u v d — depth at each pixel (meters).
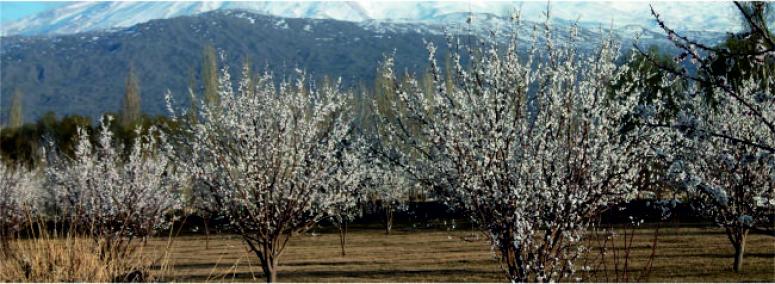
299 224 13.52
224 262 21.19
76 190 17.67
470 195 7.32
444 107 7.59
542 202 7.12
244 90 12.66
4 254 6.47
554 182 7.07
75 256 6.34
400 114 8.04
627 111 7.46
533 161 7.03
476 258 20.38
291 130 12.52
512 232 7.21
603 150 7.13
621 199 7.44
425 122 7.72
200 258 22.48
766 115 10.40
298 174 12.30
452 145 7.26
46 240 6.44
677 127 4.61
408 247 25.67
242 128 11.80
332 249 26.41
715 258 17.05
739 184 8.65
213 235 31.78
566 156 7.18
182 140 12.79
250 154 11.77
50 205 24.27
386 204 32.94
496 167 7.32
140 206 16.84
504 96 7.34
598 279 10.05
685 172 5.39
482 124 7.34
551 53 7.31
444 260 20.39
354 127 12.70
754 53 3.72
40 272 6.12
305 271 19.09
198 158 12.46
